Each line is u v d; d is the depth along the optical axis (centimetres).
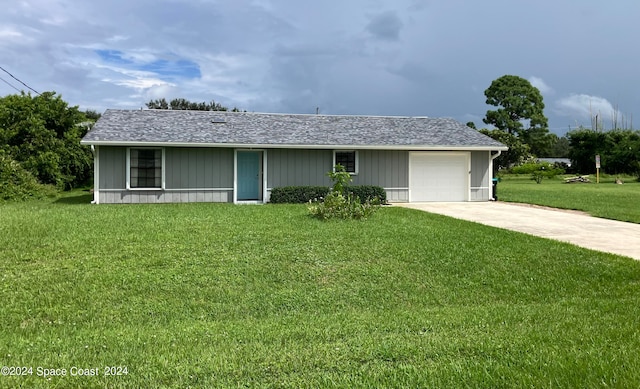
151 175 1764
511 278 733
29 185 1995
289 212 1381
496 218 1403
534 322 511
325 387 338
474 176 2064
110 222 1126
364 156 1959
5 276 681
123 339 460
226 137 1838
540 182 3772
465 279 726
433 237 1001
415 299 645
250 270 737
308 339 458
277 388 338
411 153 2000
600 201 1958
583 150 4878
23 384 342
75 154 2552
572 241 1010
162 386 341
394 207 1652
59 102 2562
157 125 1895
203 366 377
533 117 6000
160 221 1153
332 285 690
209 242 903
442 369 364
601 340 427
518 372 354
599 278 730
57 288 639
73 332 496
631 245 967
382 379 349
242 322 537
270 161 1869
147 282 671
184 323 533
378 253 852
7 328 511
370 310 598
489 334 458
